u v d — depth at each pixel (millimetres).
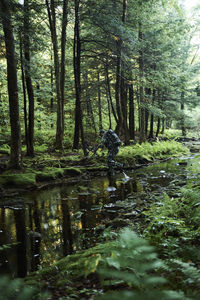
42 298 2051
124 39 13336
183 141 25984
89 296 2088
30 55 12656
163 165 12688
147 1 12969
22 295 1828
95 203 6344
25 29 9578
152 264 1990
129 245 2150
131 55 16062
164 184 8039
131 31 12195
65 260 2926
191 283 1933
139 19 13984
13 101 9250
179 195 5438
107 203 6266
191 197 3998
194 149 18250
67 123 20781
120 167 11117
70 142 16484
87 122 20297
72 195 7375
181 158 14992
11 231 4637
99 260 2422
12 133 9398
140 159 13406
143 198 6312
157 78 14055
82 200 6727
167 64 15938
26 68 10805
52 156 12875
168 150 16953
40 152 13797
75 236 4234
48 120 19797
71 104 21734
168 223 3568
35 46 10609
